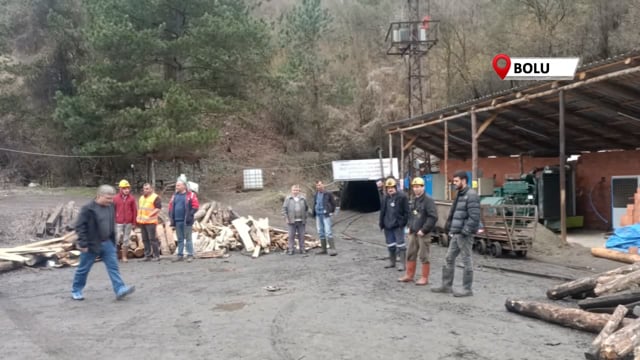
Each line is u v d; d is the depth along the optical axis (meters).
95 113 26.16
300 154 42.38
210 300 8.46
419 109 32.94
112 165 33.31
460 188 8.52
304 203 14.59
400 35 30.41
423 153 34.72
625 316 5.98
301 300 8.35
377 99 38.91
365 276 10.57
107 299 8.64
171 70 29.03
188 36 26.70
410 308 7.67
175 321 7.10
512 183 18.67
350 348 5.78
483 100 16.97
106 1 26.92
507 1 30.67
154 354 5.67
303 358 5.46
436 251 14.59
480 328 6.53
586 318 6.29
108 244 8.55
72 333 6.57
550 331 6.37
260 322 6.97
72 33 31.50
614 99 14.55
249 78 29.80
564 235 13.89
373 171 31.00
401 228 11.38
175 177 34.72
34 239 15.64
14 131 33.94
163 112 25.62
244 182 33.66
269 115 44.75
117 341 6.20
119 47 25.84
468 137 24.56
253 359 5.45
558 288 8.05
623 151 18.78
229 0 29.30
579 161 20.86
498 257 13.20
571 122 17.97
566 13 27.31
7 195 25.59
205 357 5.54
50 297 8.88
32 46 33.12
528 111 17.73
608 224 19.09
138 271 11.58
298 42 40.91
